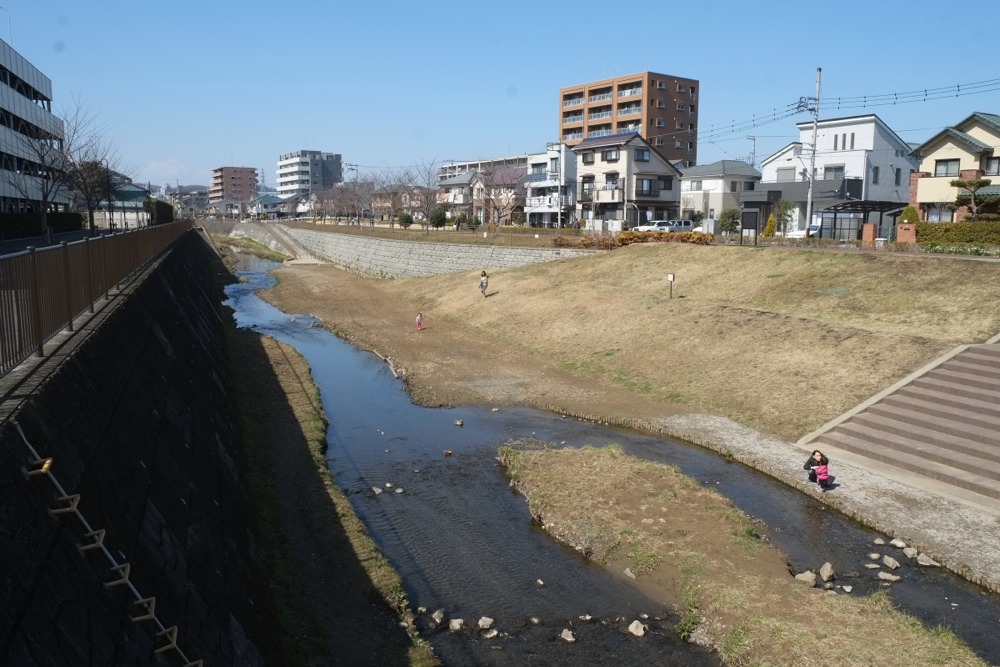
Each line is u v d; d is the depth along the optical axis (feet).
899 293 81.66
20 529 16.61
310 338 109.91
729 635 32.53
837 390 63.52
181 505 28.84
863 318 78.18
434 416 68.90
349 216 377.50
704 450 58.23
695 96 293.02
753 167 228.02
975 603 35.14
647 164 217.56
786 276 97.71
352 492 50.52
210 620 24.20
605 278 119.44
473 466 55.72
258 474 49.32
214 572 27.63
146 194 293.02
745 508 46.73
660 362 80.74
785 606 34.01
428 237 196.44
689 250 122.11
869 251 101.24
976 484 46.09
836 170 197.36
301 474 50.88
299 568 37.70
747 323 83.61
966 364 61.21
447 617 35.29
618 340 90.58
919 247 102.47
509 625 34.68
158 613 20.84
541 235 183.11
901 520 43.21
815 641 30.78
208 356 65.41
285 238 340.59
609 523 43.37
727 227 157.79
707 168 220.84
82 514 19.98
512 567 40.27
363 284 176.86
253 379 76.18
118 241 50.31
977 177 123.95
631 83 286.05
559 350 92.79
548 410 70.74
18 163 158.30
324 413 68.85
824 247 111.65
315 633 31.50
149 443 29.96
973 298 74.95
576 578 38.96
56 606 16.39
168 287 67.82
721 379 72.59
